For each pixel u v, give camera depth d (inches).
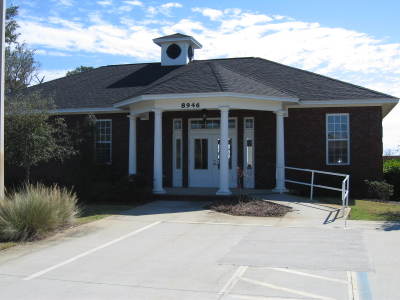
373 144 740.7
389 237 391.9
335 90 757.9
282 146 687.7
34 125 633.0
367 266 301.7
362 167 743.1
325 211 532.1
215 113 781.9
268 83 783.1
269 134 768.3
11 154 630.5
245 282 271.6
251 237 398.3
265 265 308.2
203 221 480.7
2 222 406.6
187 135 794.8
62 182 800.9
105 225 468.1
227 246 366.0
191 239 394.9
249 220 482.9
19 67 1486.2
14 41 1315.2
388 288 256.2
